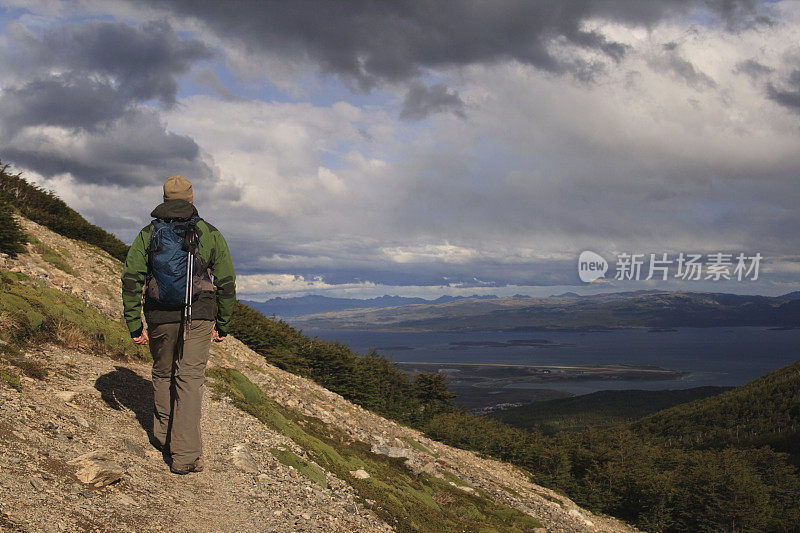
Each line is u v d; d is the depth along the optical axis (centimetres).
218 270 513
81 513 368
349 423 1869
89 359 813
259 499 561
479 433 5191
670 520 6003
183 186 500
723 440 15488
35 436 457
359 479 1026
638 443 7900
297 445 909
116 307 1417
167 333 507
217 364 1349
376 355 5941
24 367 637
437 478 1870
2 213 1408
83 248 2192
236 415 891
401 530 777
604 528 3338
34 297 909
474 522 1422
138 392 727
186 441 525
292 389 1872
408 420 5006
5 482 361
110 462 456
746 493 6662
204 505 484
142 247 477
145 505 428
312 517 580
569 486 5241
